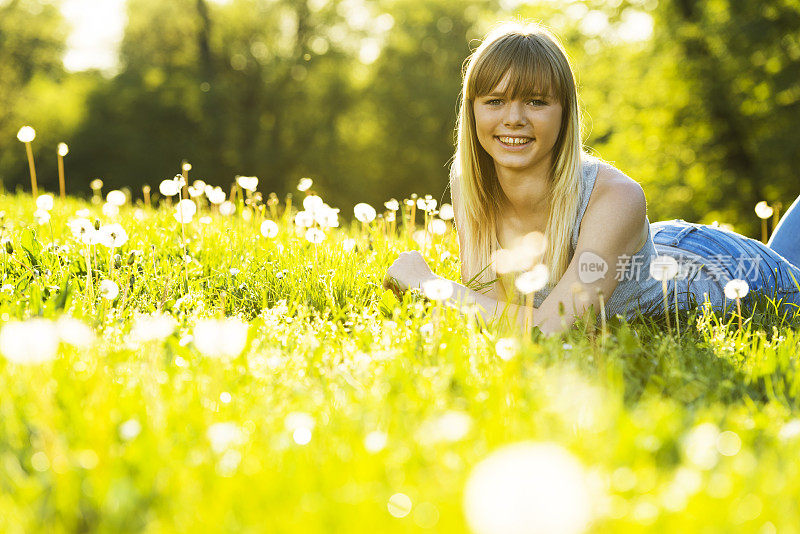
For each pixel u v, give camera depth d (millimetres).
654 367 2275
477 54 3080
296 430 1699
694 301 3277
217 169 37531
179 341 2543
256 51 38500
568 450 1544
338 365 2281
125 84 37656
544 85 2973
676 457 1613
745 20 19703
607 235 3006
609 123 23984
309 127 38625
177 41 39031
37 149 38031
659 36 22359
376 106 39500
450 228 5129
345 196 38531
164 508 1413
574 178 3078
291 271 3686
